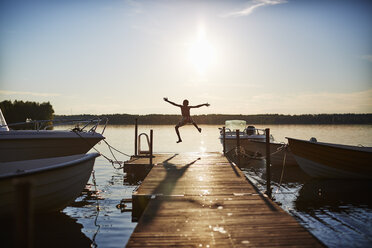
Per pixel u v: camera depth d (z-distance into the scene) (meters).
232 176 10.26
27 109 63.19
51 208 8.02
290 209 8.52
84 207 8.95
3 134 10.54
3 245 6.00
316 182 12.60
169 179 9.78
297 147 13.11
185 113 13.78
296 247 4.59
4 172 8.24
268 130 9.77
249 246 4.63
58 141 11.66
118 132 60.97
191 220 5.83
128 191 11.16
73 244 6.08
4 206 6.64
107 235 6.64
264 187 11.62
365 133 50.41
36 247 5.88
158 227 5.45
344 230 6.80
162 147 28.84
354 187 11.50
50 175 7.27
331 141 31.38
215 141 37.50
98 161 19.52
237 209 6.54
